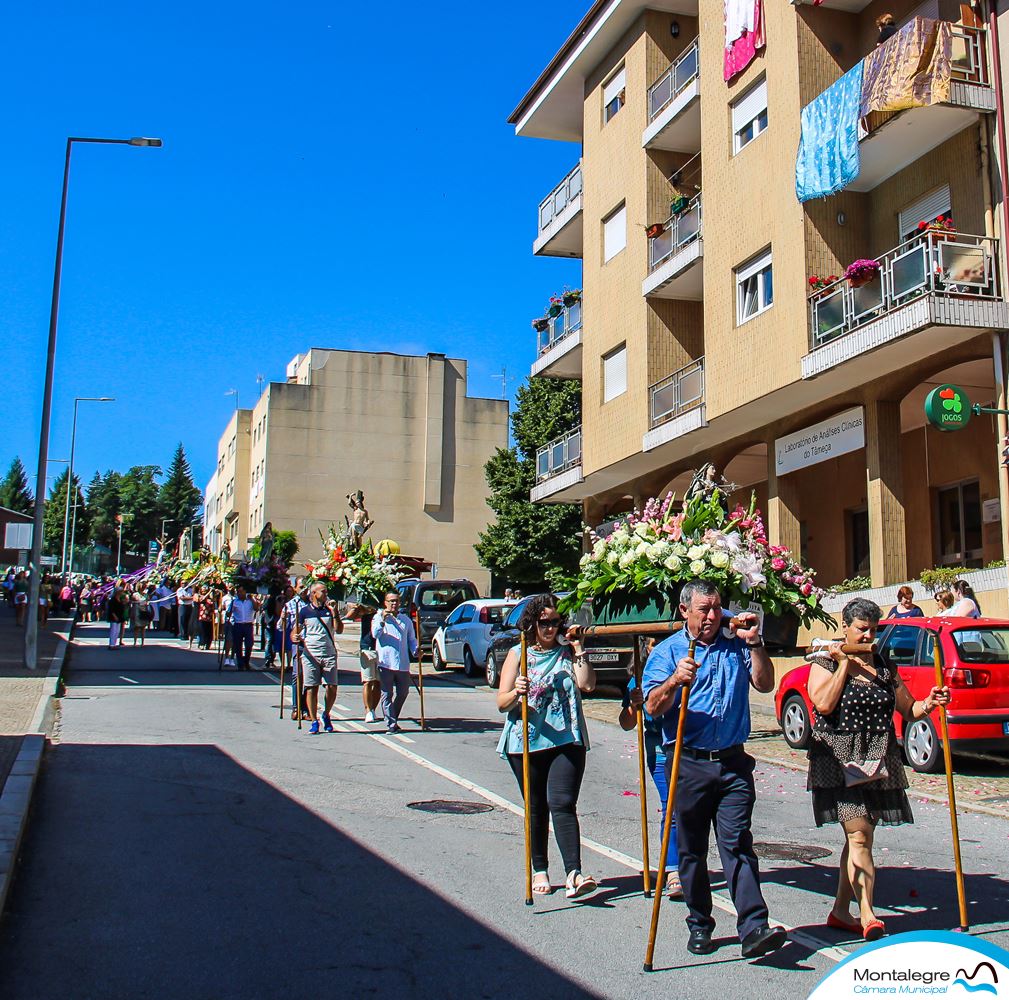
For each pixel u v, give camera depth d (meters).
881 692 6.06
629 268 26.20
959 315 16.14
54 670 21.14
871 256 19.72
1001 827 9.61
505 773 11.58
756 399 20.50
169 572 40.81
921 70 16.80
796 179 19.44
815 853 8.43
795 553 21.48
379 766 11.78
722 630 6.10
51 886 6.94
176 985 5.30
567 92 30.28
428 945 5.93
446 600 28.66
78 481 145.50
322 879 7.24
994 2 17.12
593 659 19.20
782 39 20.34
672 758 5.97
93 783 10.23
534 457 44.72
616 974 5.50
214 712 16.05
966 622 12.16
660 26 26.11
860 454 23.66
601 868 7.73
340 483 63.12
